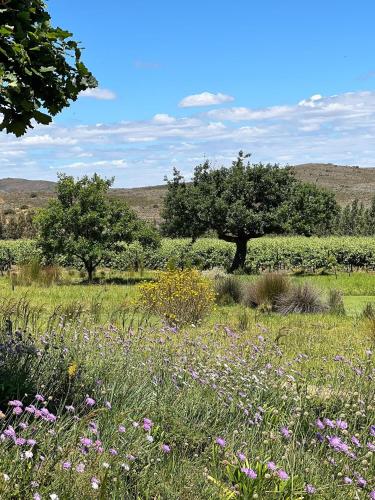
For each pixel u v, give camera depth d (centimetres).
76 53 449
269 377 559
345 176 14975
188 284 1380
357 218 6756
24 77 433
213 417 459
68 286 2256
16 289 1988
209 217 3328
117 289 2134
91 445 322
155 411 430
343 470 374
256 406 481
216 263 3616
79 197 2644
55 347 520
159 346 639
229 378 528
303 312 1670
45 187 15162
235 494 335
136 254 3188
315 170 15662
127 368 525
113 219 2683
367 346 989
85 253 2614
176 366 545
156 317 1278
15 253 3375
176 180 3453
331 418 475
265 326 1284
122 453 333
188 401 471
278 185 3406
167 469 355
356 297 2202
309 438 436
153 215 8981
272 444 402
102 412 397
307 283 1784
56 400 445
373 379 575
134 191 12494
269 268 3588
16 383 439
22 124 453
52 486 282
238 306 1747
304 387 534
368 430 445
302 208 3444
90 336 638
